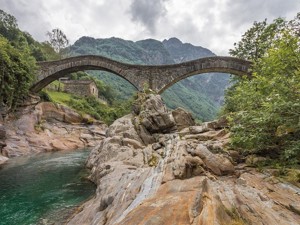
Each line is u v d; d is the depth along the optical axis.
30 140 32.00
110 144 19.44
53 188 14.68
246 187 8.26
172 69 37.16
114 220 6.92
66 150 34.16
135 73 38.06
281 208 6.59
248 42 34.28
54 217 10.17
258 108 12.57
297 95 10.62
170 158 10.81
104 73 163.12
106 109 66.06
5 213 10.79
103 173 14.44
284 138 11.23
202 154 10.75
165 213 5.62
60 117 42.19
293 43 12.26
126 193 8.66
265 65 14.71
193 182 7.57
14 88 31.23
